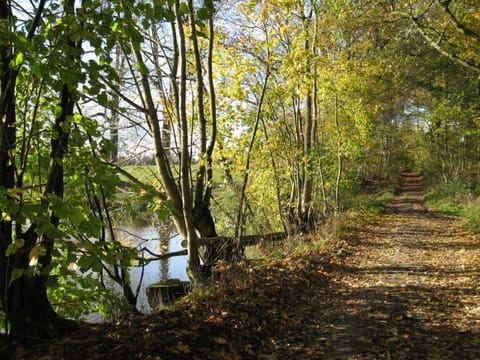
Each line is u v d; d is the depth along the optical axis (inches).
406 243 531.8
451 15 413.7
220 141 499.5
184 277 470.9
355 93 685.3
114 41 172.6
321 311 261.6
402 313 249.4
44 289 182.5
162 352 169.3
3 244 163.8
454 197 1011.3
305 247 481.7
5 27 140.8
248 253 576.1
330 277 358.6
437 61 746.2
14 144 168.1
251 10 448.1
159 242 464.1
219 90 495.5
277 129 575.5
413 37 602.9
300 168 645.9
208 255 409.4
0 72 157.5
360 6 516.7
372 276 358.6
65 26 164.6
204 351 178.5
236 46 477.4
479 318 234.2
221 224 598.5
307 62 485.7
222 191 592.4
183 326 203.5
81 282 210.7
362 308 263.6
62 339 169.5
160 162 366.9
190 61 448.8
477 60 524.7
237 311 231.9
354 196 992.9
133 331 187.9
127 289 230.8
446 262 403.9
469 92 826.2
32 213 142.8
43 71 146.6
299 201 641.0
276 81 509.0
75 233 195.2
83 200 220.5
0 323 180.1
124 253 177.2
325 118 781.3
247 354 188.5
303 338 213.3
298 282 323.9
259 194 642.8
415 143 1556.3
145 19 177.9
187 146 352.8
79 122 178.5
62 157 178.4
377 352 191.3
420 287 312.0
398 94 901.8
